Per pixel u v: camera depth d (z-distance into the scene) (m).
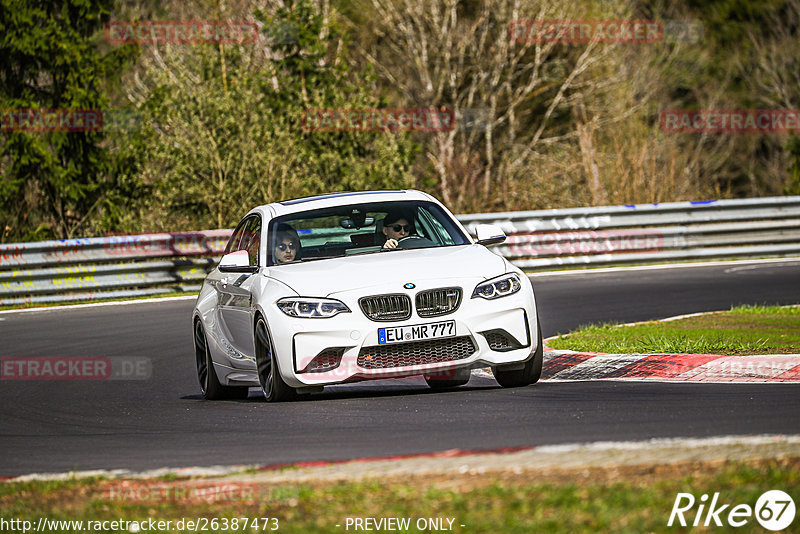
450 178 137.88
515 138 159.25
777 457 18.45
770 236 81.19
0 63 94.81
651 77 168.50
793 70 187.38
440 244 33.56
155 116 93.69
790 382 29.98
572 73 153.88
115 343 50.75
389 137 99.69
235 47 100.62
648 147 125.81
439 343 29.86
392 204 34.72
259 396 36.81
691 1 197.75
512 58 153.62
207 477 20.48
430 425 25.36
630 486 17.06
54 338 53.41
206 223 90.88
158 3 140.38
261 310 30.94
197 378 40.78
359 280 30.22
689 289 61.94
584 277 71.44
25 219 94.75
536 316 31.20
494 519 15.83
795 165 119.38
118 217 92.88
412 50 153.25
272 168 90.06
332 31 108.50
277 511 17.34
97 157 94.69
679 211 79.81
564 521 15.45
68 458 24.88
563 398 28.67
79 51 93.62
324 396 33.06
